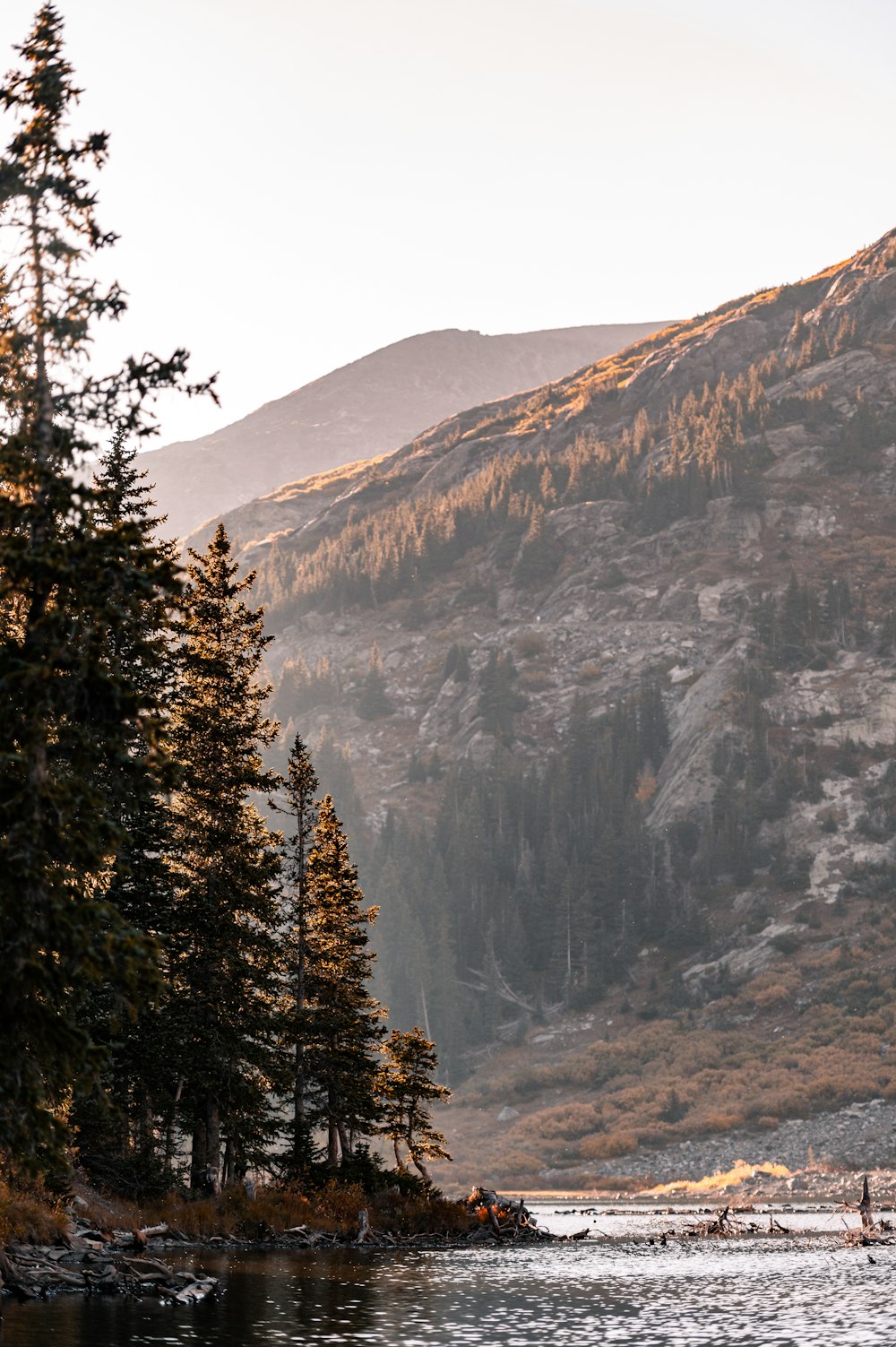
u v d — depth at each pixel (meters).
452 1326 32.12
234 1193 55.50
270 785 54.16
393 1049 69.00
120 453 49.09
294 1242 54.06
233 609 55.91
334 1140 64.75
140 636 24.56
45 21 25.00
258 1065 53.12
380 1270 45.62
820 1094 138.00
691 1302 37.69
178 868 53.00
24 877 22.77
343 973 63.47
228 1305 34.81
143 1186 50.25
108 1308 32.75
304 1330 30.58
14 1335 27.83
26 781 23.25
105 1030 46.19
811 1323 33.12
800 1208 97.12
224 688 54.06
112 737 24.00
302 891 63.53
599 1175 132.25
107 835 23.88
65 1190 42.31
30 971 22.86
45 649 23.36
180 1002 50.00
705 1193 120.12
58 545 23.14
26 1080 23.42
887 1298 38.62
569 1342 29.88
